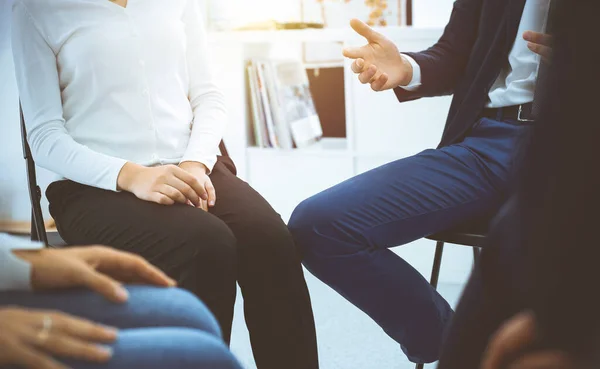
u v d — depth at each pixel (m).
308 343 1.58
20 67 1.66
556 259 0.66
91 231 1.54
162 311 0.96
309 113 3.13
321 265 1.64
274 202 3.09
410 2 3.21
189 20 1.87
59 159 1.60
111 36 1.67
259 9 3.21
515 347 0.70
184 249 1.46
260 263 1.56
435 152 1.70
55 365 0.76
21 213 2.36
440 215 1.62
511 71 1.72
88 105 1.68
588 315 0.65
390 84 1.77
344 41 2.94
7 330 0.78
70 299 0.94
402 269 1.63
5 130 2.34
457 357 0.92
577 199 0.66
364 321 2.56
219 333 0.99
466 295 0.94
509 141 1.65
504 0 1.74
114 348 0.81
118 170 1.57
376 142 2.98
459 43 1.86
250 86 3.06
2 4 2.27
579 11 0.70
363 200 1.62
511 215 0.81
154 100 1.72
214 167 1.77
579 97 0.68
